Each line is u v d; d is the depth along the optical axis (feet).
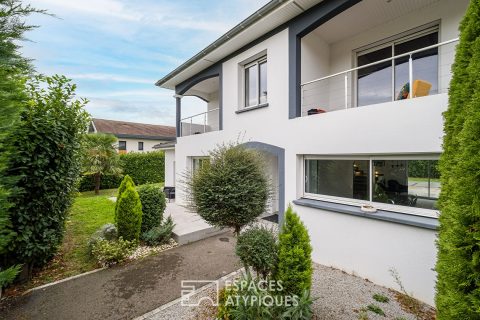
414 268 12.14
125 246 17.74
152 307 11.82
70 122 15.42
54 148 14.21
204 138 30.14
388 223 13.08
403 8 17.49
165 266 16.40
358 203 15.39
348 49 21.36
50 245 14.69
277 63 20.61
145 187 22.26
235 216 12.94
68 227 24.03
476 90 6.40
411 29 17.85
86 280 14.46
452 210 6.42
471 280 5.87
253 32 21.50
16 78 9.16
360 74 20.95
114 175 53.67
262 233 11.11
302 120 18.31
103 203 35.35
